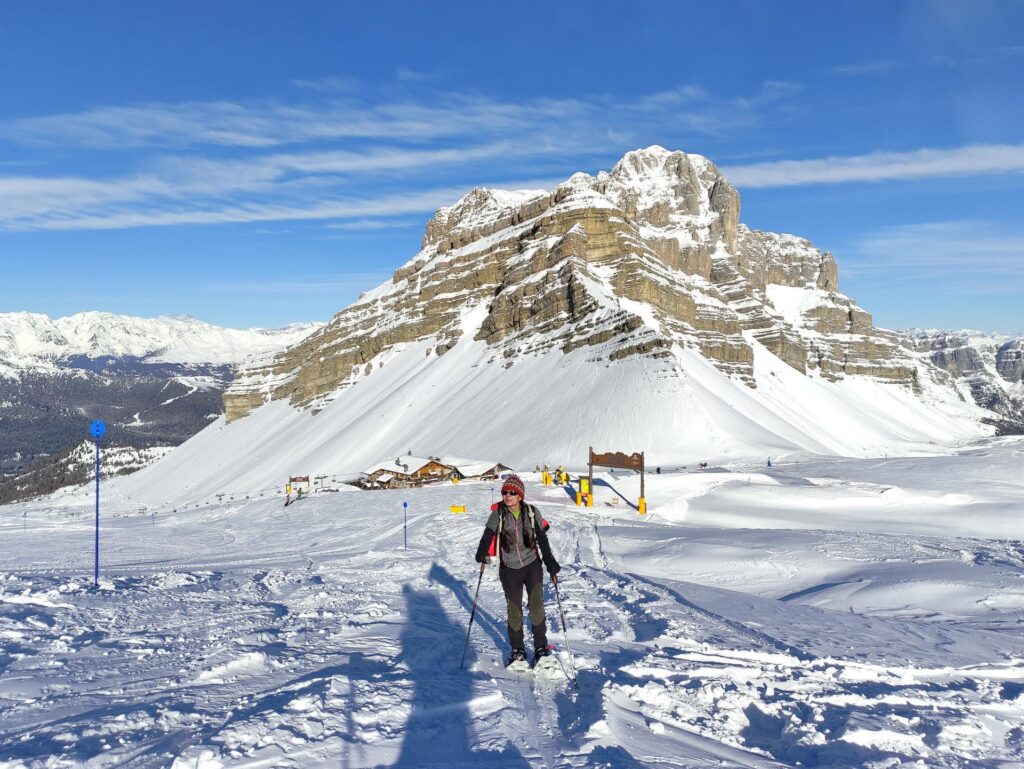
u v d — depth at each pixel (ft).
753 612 36.09
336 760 14.10
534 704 19.11
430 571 50.03
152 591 38.06
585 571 50.72
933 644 29.32
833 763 15.47
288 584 42.27
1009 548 68.49
